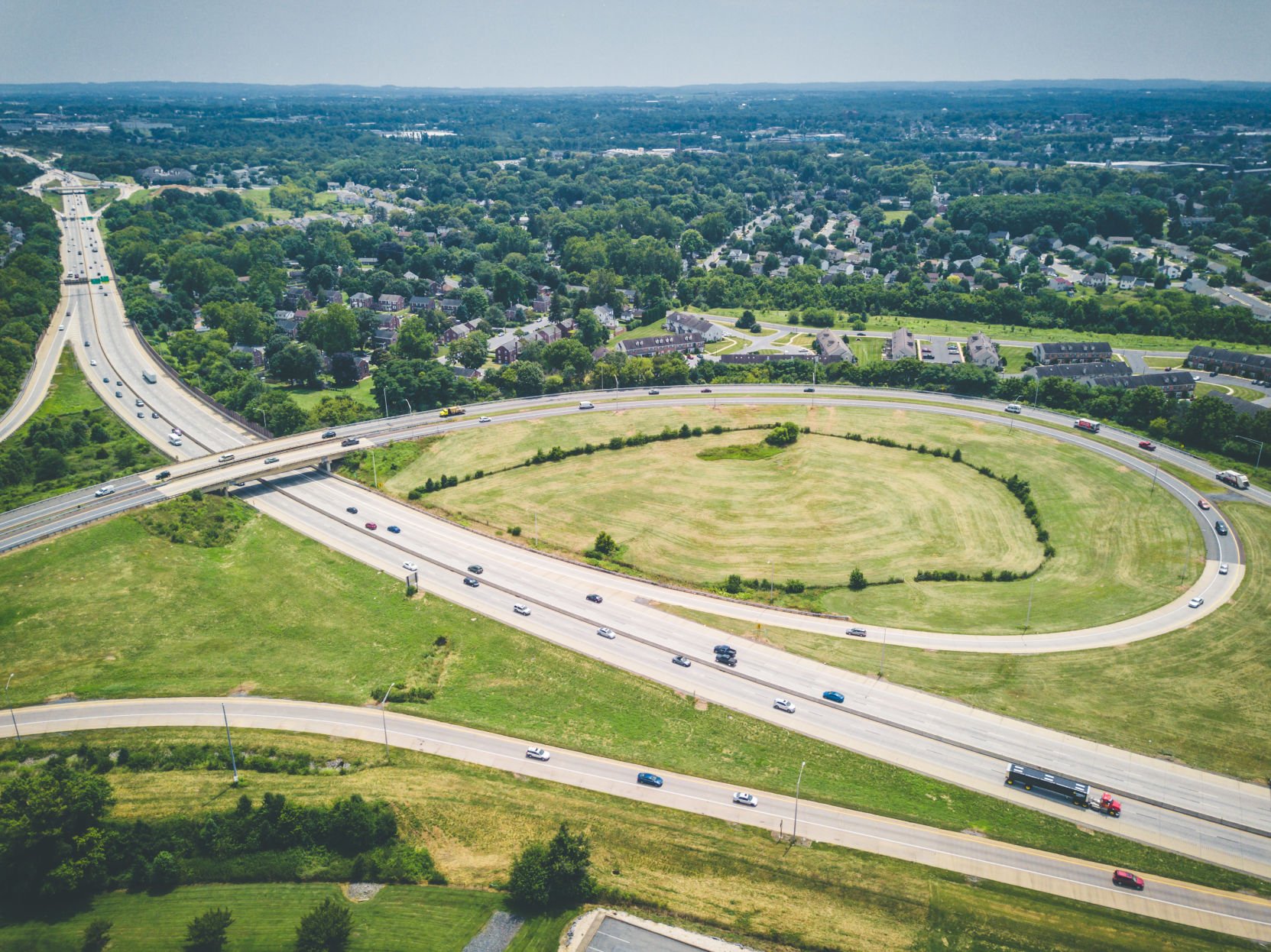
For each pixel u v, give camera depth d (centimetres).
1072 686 14650
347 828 11500
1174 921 10738
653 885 11081
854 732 13662
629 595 17138
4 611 15800
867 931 10506
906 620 16500
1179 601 16925
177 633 15762
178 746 13088
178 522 18862
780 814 12188
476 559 18325
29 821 10969
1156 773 12875
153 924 10562
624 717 14025
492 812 12081
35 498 19800
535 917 10681
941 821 12125
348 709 14038
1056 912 10794
